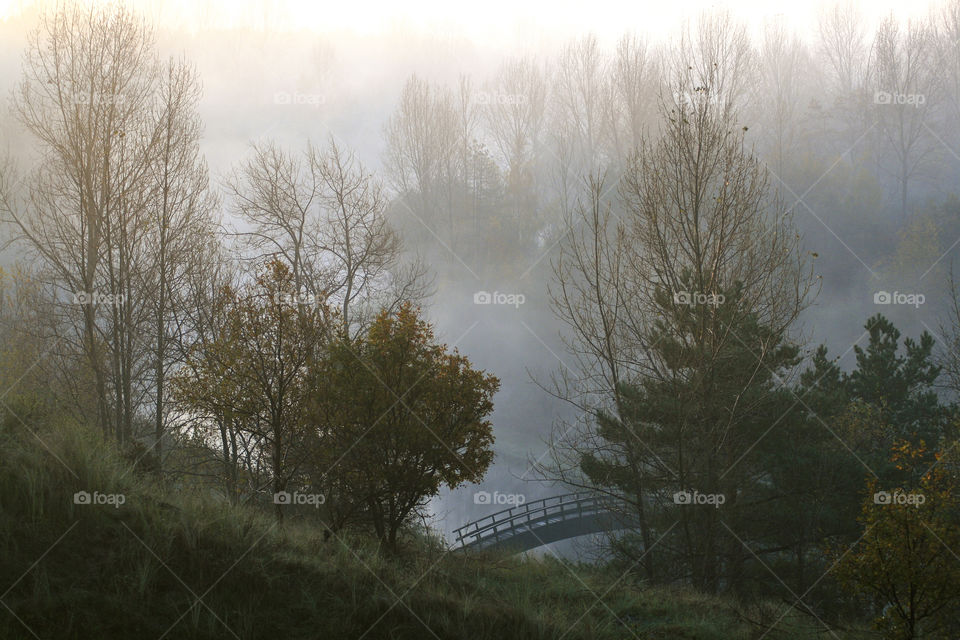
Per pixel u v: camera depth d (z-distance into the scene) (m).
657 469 20.52
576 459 23.00
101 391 22.48
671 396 20.17
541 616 11.37
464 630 10.20
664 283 20.34
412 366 15.58
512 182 76.25
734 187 19.83
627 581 16.62
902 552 13.38
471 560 15.86
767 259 20.25
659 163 20.92
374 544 14.11
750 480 21.53
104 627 8.42
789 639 13.41
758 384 20.72
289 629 9.45
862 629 15.06
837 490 20.64
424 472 15.50
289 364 15.74
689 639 12.07
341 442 15.23
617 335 21.28
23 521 9.60
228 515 11.78
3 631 7.82
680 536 20.03
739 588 20.05
